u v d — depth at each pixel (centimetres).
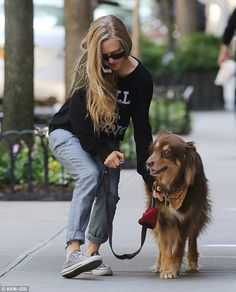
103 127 962
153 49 3944
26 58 1656
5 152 1636
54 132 990
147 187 998
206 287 938
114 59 932
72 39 1867
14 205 1476
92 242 1010
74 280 971
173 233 971
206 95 3791
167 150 927
